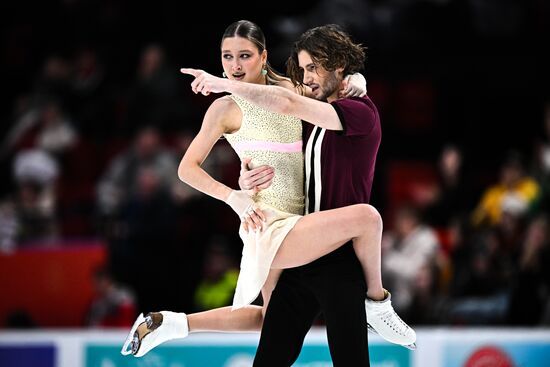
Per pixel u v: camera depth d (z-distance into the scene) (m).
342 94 12.84
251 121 12.87
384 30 36.00
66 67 36.78
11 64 38.94
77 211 33.44
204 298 28.44
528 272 26.58
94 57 36.69
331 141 12.70
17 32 39.09
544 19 37.12
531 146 36.59
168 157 30.86
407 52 36.53
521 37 37.09
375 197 33.75
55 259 28.78
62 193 33.75
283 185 12.91
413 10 36.50
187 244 30.36
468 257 28.36
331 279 12.54
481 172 34.41
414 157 36.25
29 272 28.64
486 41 36.88
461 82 36.88
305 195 13.15
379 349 22.38
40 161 32.38
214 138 12.90
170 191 30.00
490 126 36.88
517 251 27.75
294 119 13.11
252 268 12.58
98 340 22.39
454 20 36.62
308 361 21.94
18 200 31.22
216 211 31.72
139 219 29.50
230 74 13.04
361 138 12.52
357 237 12.49
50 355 22.31
